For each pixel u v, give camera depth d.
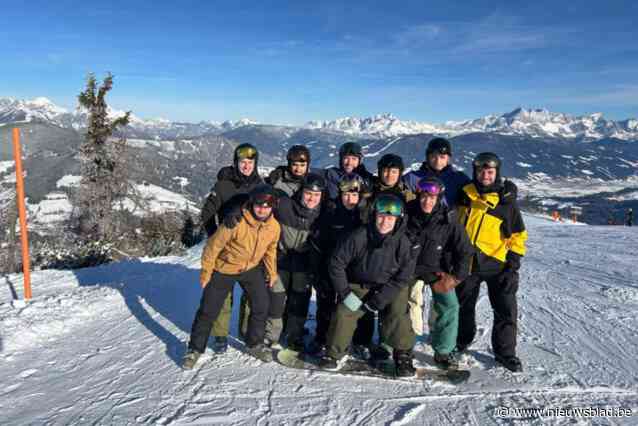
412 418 2.94
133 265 8.28
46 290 6.40
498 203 3.59
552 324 4.81
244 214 3.43
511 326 3.69
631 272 7.51
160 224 13.75
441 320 3.61
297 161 3.91
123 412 2.96
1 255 10.64
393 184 3.86
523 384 3.41
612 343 4.25
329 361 3.58
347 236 3.40
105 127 14.95
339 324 3.49
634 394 3.26
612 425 2.85
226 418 2.89
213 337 4.28
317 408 3.04
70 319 4.70
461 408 3.07
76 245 12.03
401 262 3.38
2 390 3.28
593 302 5.68
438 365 3.71
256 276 3.73
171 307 5.23
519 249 3.63
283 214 3.80
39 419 2.90
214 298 3.64
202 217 4.06
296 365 3.67
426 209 3.39
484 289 6.52
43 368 3.64
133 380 3.42
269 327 3.95
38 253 10.82
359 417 2.94
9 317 4.58
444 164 4.04
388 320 3.48
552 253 9.85
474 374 3.59
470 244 3.47
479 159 3.58
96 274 7.52
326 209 3.80
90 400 3.12
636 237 13.04
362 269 3.43
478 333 4.52
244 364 3.71
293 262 3.85
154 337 4.29
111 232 13.69
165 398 3.14
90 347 4.06
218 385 3.34
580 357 3.91
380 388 3.34
